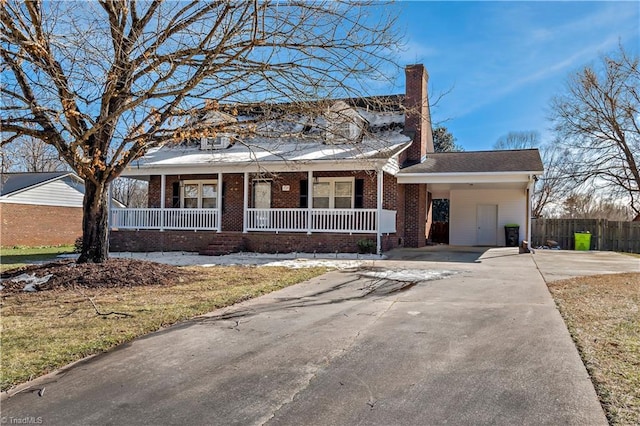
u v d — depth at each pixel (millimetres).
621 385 3688
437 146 32094
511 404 3373
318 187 18078
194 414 3246
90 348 4707
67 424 3086
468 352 4641
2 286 8328
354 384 3805
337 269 11586
